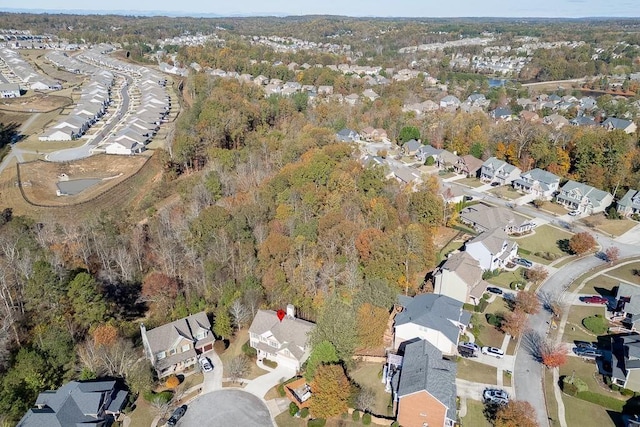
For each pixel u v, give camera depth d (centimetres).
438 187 9106
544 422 4503
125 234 7494
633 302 5897
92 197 9581
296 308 5959
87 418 4438
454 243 7944
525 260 7431
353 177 8444
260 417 4666
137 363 5131
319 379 4491
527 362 5294
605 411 4638
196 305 6134
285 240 6456
